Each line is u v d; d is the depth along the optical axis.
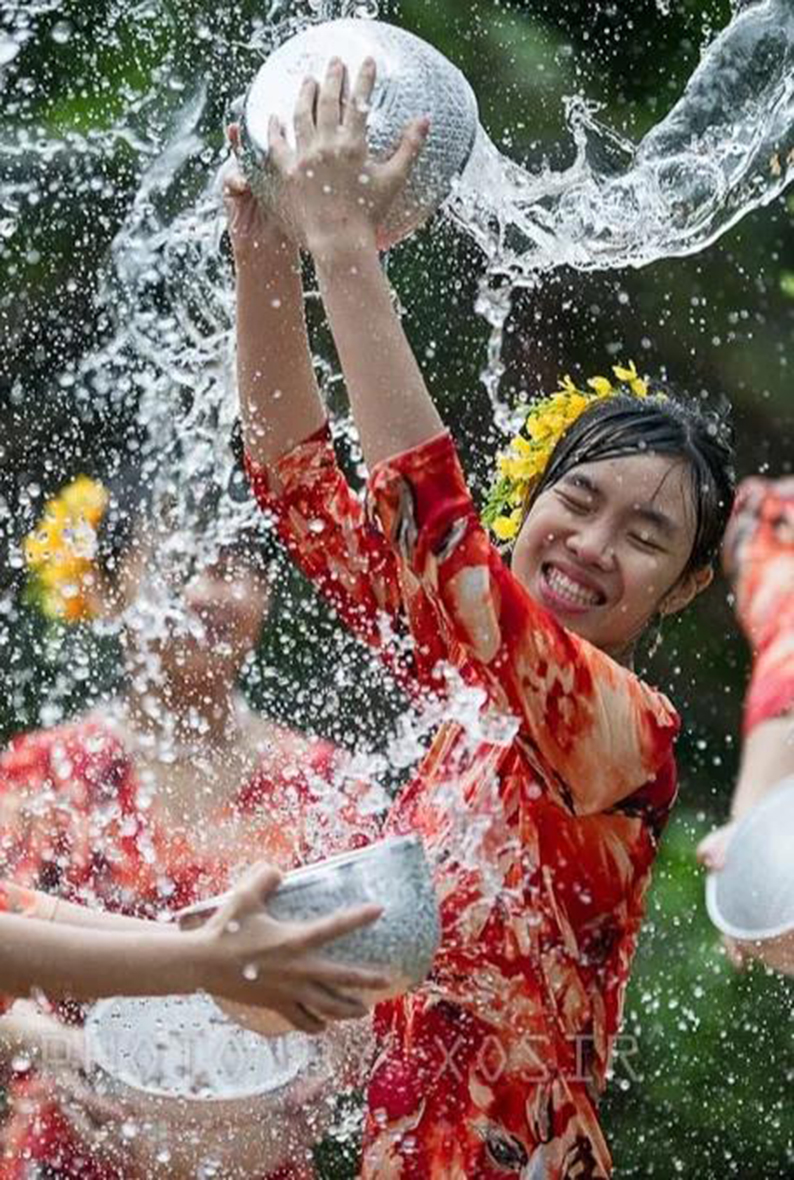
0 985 5.75
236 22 11.76
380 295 6.15
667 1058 12.05
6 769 7.94
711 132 8.50
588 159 8.60
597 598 6.66
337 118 6.21
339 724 10.34
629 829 6.46
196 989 5.68
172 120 11.81
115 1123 7.16
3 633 10.17
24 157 12.12
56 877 7.84
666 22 12.47
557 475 6.84
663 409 6.81
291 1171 7.17
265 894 5.73
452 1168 6.41
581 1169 6.52
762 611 7.93
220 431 9.73
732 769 13.16
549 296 12.91
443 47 12.59
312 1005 5.69
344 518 6.98
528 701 6.17
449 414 12.56
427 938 5.84
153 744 7.96
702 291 13.26
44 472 11.62
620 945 6.57
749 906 7.10
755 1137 11.98
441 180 6.39
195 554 8.64
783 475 13.51
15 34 11.84
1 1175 7.27
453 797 6.54
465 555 6.07
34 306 11.94
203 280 10.27
